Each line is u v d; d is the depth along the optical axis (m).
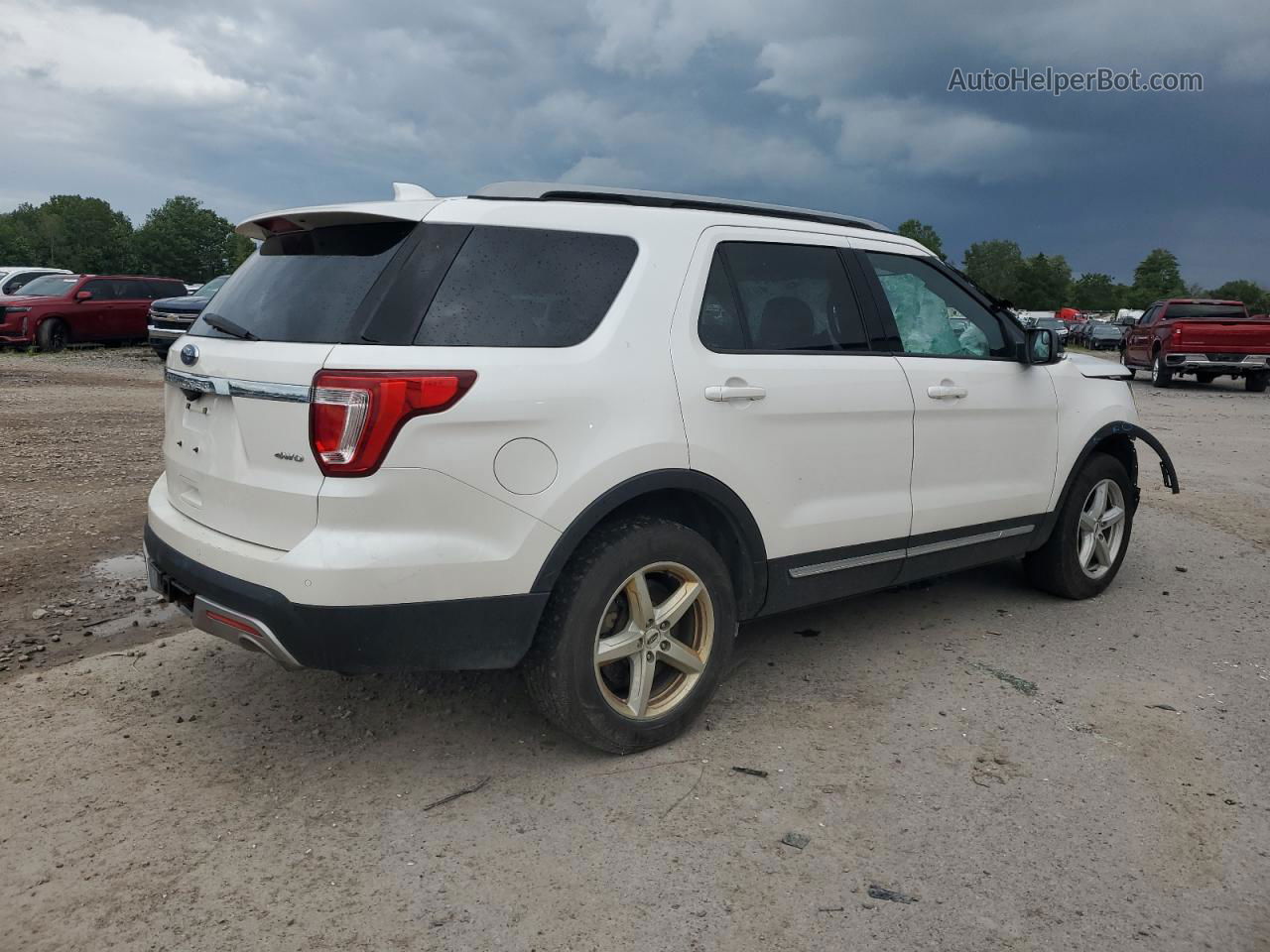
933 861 2.87
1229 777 3.38
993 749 3.56
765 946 2.50
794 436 3.75
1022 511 4.81
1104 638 4.75
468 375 2.94
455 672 4.19
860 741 3.61
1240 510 7.75
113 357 19.70
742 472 3.58
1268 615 5.13
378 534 2.88
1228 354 19.66
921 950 2.49
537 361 3.10
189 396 3.42
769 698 3.98
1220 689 4.13
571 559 3.23
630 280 3.41
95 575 5.48
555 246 3.30
